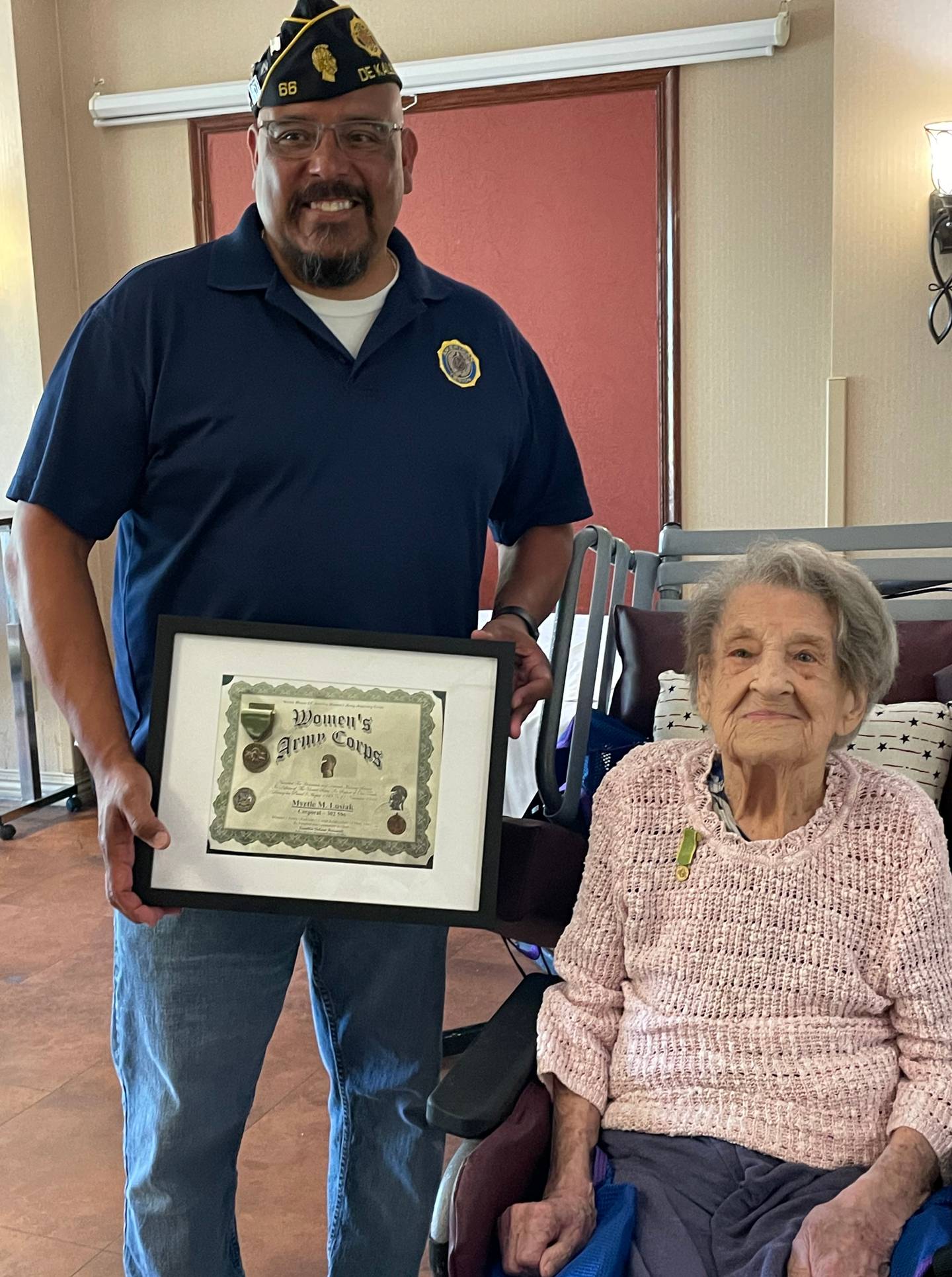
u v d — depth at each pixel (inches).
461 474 59.1
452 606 60.6
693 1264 48.0
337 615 56.4
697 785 57.9
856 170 141.6
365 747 52.6
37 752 181.0
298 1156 91.1
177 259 56.3
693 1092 54.1
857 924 54.0
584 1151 53.7
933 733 71.6
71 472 54.1
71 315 191.5
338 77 52.9
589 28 167.8
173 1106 57.2
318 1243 80.4
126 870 51.8
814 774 55.7
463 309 61.6
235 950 56.9
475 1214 48.6
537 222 172.4
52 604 53.7
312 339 56.2
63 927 138.1
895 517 145.7
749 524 170.1
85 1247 80.5
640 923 57.1
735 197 164.2
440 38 173.9
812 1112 52.5
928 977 53.2
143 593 57.3
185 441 55.2
